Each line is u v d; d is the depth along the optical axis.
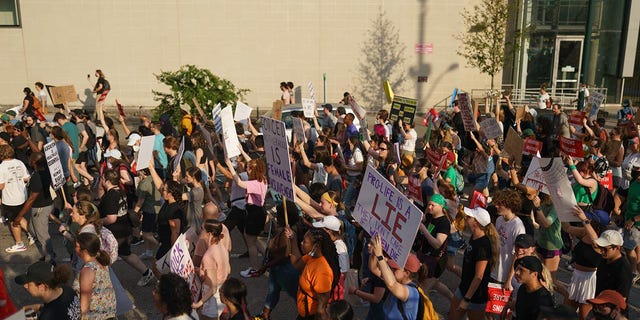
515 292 6.12
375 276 5.45
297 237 6.70
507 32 25.36
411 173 8.55
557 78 25.97
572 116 13.19
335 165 9.87
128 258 8.28
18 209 9.66
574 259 6.68
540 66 25.95
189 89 15.56
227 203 11.84
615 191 9.69
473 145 13.03
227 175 10.70
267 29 25.33
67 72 25.86
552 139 12.65
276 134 6.77
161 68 25.75
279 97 25.92
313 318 5.92
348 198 10.28
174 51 25.61
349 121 13.12
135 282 8.63
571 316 4.32
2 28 25.47
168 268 7.12
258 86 25.86
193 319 4.98
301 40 25.38
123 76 25.86
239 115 12.17
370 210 5.56
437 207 6.74
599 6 25.36
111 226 8.03
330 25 25.19
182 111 15.19
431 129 14.95
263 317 6.85
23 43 25.64
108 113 25.14
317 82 25.73
